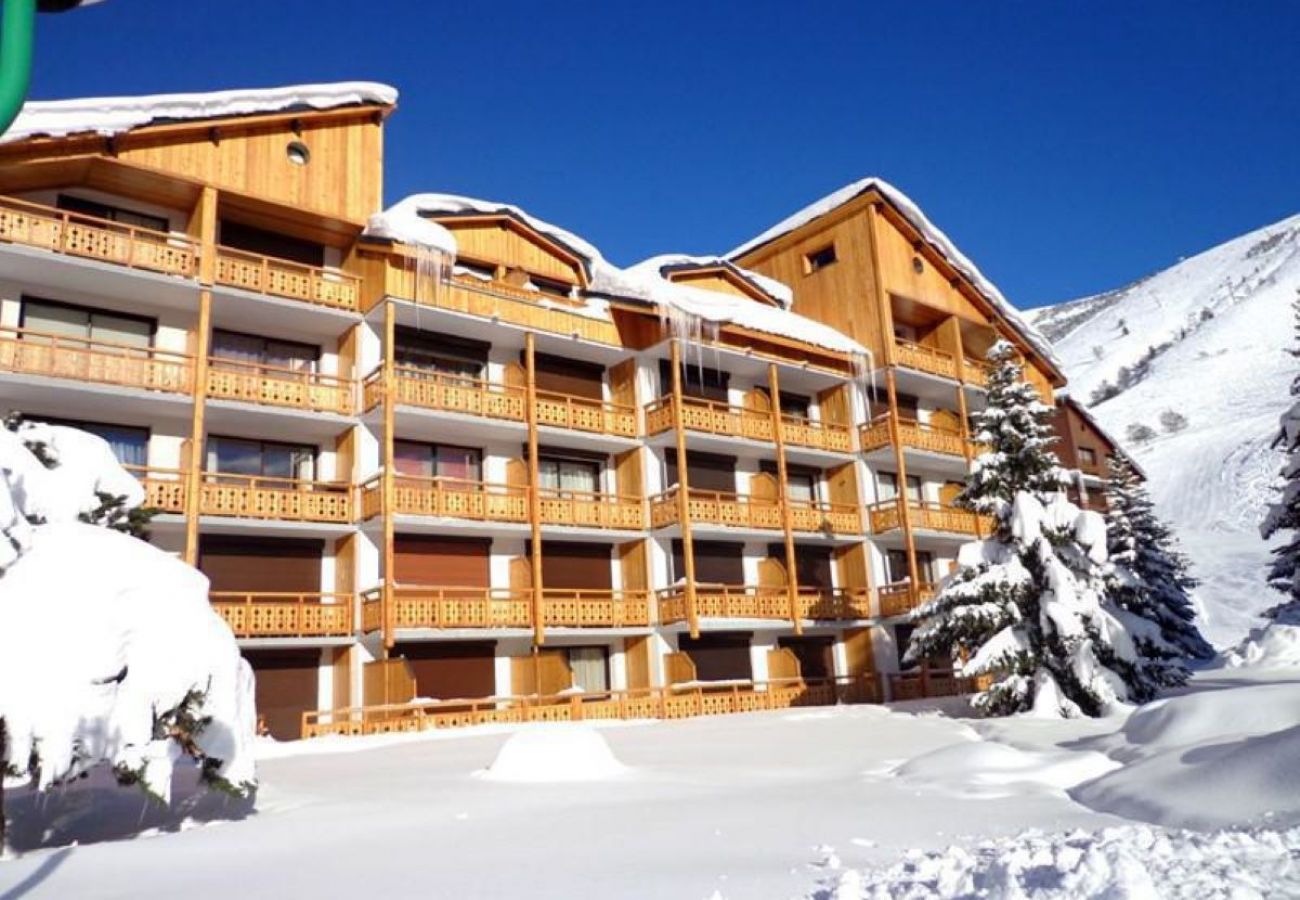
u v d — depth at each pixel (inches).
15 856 329.4
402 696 774.5
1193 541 2731.3
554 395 1013.2
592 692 932.6
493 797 409.4
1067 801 362.6
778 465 1153.4
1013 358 873.5
